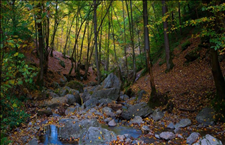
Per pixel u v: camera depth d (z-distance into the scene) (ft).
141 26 73.72
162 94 32.94
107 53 84.17
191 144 17.46
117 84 44.55
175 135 20.27
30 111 27.50
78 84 55.67
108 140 18.54
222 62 37.99
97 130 19.04
